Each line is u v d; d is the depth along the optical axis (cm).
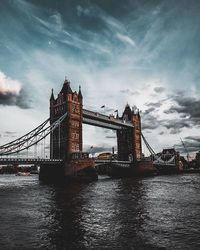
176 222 2602
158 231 2281
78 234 2200
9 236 2152
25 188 6356
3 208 3441
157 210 3231
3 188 6412
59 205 3653
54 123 9150
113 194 4931
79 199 4250
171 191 5453
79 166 8719
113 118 12194
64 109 9625
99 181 9012
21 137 8462
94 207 3462
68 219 2752
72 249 1859
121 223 2566
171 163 19300
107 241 2025
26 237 2122
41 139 8838
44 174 9000
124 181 8931
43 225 2500
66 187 6550
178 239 2066
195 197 4438
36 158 7706
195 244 1948
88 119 11050
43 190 5803
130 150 13762
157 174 15500
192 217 2823
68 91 9675
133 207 3450
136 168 13062
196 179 10131
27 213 3084
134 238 2094
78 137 9769
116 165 12256
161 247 1892
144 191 5478
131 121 13850
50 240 2050
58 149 9488
